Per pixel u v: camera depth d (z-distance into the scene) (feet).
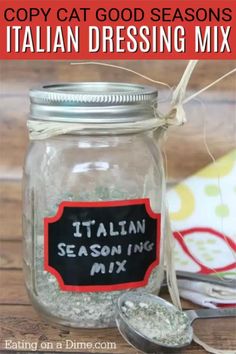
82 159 1.02
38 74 1.62
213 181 1.57
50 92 0.97
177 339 0.97
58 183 1.03
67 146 1.03
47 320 1.08
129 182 1.04
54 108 0.97
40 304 1.06
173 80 1.61
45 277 1.04
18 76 1.62
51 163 1.04
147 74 1.61
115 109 0.96
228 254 1.35
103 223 1.00
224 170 1.59
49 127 0.98
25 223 1.10
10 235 1.58
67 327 1.05
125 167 1.04
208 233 1.44
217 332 1.05
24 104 1.63
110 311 1.03
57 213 1.01
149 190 1.06
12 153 1.64
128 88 1.10
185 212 1.50
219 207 1.51
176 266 1.28
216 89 1.62
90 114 0.95
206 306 1.13
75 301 1.02
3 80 1.62
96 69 1.61
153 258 1.07
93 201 1.00
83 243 1.01
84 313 1.02
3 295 1.22
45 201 1.03
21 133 1.63
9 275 1.34
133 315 1.00
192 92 1.61
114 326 1.05
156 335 0.97
